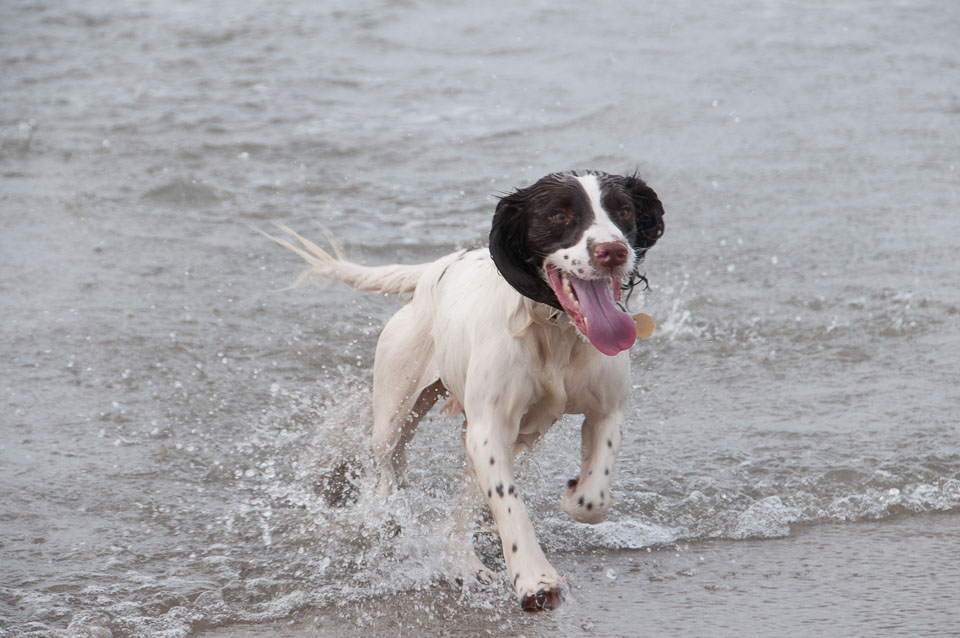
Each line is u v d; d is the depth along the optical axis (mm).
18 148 17984
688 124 19625
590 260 6266
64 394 10023
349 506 8297
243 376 10555
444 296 7645
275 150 18016
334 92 21906
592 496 6645
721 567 7266
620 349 6262
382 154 17906
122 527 7828
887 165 17125
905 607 6570
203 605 6750
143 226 14641
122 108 20531
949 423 9320
